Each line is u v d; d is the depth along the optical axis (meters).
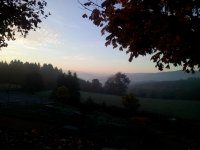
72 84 89.50
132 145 21.30
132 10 5.74
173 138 33.19
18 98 68.38
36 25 16.22
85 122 36.16
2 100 56.22
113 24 6.04
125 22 5.88
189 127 46.59
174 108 92.56
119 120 46.00
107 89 142.38
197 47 5.53
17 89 108.19
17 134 12.07
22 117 27.92
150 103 105.75
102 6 6.33
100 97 110.56
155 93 144.88
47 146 10.34
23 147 9.59
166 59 6.45
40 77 112.38
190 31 5.46
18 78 135.12
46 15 16.48
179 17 5.52
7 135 11.42
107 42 6.71
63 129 23.83
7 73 135.62
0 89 104.00
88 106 61.50
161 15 5.50
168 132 41.84
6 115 27.91
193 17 5.45
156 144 20.53
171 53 6.11
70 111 48.22
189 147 26.58
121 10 5.89
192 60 5.88
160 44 5.79
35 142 10.75
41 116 34.06
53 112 42.62
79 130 25.25
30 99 69.19
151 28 5.59
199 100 123.31
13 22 15.80
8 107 40.06
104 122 37.84
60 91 68.62
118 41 6.46
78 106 62.16
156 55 6.57
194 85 154.00
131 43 6.18
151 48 6.28
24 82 114.50
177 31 5.46
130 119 49.50
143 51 6.38
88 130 28.62
